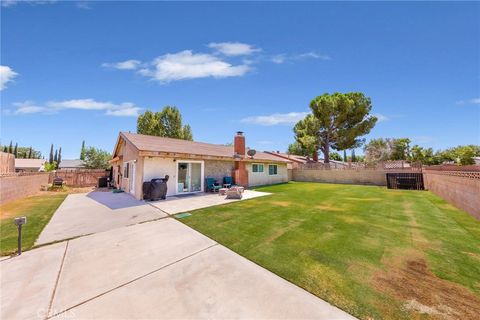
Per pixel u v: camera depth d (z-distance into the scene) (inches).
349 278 135.9
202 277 138.6
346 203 393.4
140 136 556.7
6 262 158.4
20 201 423.8
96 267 151.4
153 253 174.9
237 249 182.4
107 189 666.8
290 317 101.9
